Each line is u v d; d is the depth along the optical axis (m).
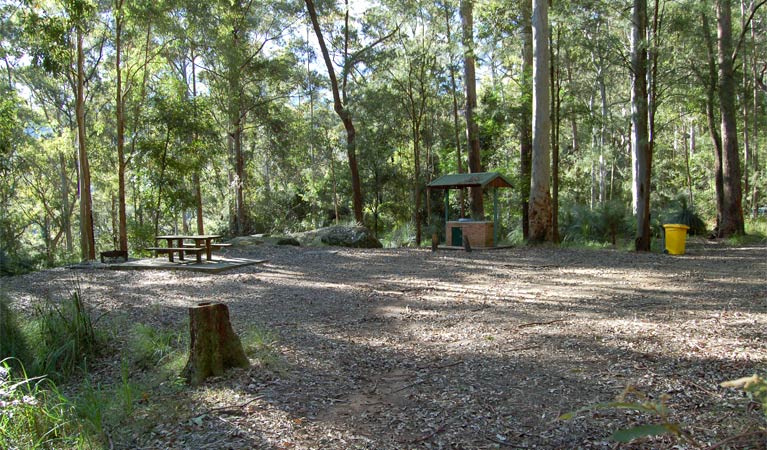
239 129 28.84
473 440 3.41
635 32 15.25
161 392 4.50
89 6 15.09
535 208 17.03
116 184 29.44
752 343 5.12
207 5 21.75
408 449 3.32
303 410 4.00
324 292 9.42
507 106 20.39
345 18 26.97
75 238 38.69
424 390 4.37
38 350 5.66
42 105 31.14
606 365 4.75
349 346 5.82
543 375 4.59
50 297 9.24
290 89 32.84
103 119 29.27
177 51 26.27
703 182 38.22
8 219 25.03
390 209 33.31
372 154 28.48
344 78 26.31
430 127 29.38
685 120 36.16
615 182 37.44
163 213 23.12
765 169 29.23
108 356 6.00
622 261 12.55
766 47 22.17
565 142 32.03
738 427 3.29
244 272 12.13
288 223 34.75
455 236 17.02
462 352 5.43
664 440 3.20
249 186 33.28
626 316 6.73
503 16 19.06
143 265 12.88
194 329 4.82
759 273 9.95
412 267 12.57
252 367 5.04
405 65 21.06
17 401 3.66
